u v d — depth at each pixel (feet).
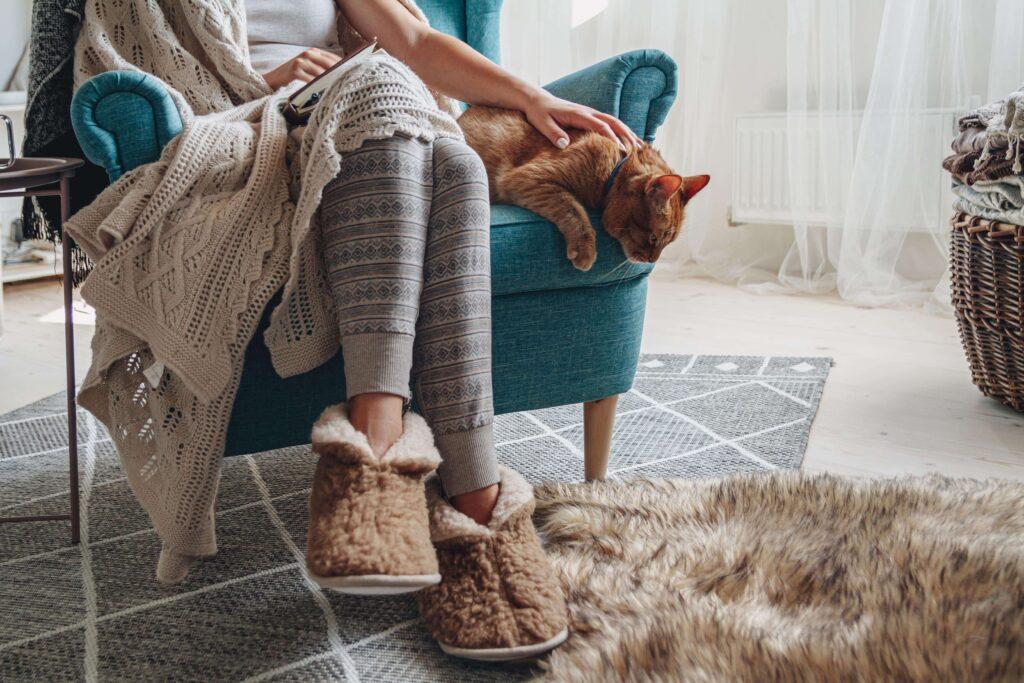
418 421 3.16
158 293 3.34
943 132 8.66
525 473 4.93
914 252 9.42
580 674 2.91
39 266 9.91
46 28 4.14
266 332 3.37
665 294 9.66
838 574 3.48
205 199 3.45
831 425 5.63
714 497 4.21
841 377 6.62
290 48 4.65
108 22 4.09
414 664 3.18
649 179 4.31
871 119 8.86
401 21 4.69
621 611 3.29
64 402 6.31
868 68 9.39
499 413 4.15
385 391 3.05
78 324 8.61
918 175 8.82
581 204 4.34
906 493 4.15
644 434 5.49
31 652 3.27
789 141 9.46
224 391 3.38
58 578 3.83
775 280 9.99
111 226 3.31
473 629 3.08
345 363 3.14
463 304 3.26
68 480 4.95
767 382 6.47
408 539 2.84
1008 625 3.02
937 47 8.74
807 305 9.00
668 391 6.34
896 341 7.57
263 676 3.10
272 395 3.64
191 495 3.46
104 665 3.18
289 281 3.28
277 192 3.48
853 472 4.85
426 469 3.02
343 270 3.14
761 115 9.87
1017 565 3.42
